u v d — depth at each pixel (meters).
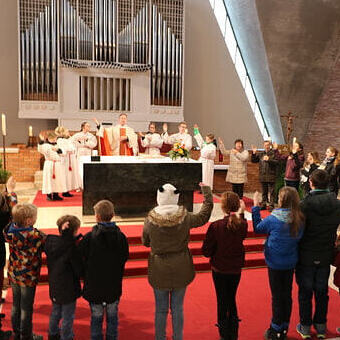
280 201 3.68
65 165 8.37
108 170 6.34
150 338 3.83
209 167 8.91
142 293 4.80
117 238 3.33
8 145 11.87
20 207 3.46
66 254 3.36
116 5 11.09
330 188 6.74
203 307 4.49
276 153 7.93
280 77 11.88
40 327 3.96
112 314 3.43
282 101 12.54
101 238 3.30
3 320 4.06
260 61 12.03
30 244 3.45
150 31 11.43
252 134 13.70
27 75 10.92
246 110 13.54
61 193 8.91
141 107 11.67
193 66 12.97
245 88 13.45
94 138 9.23
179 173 6.63
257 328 4.07
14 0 11.51
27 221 3.46
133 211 7.00
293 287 5.05
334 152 6.78
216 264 3.62
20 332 3.63
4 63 11.62
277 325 3.75
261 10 10.27
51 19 10.83
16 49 11.64
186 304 4.55
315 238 3.73
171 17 11.50
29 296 3.52
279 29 10.66
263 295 4.84
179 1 11.49
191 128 13.17
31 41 10.80
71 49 11.06
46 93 11.10
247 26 11.59
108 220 3.38
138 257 5.51
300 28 10.62
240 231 3.57
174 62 11.69
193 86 13.04
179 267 3.34
